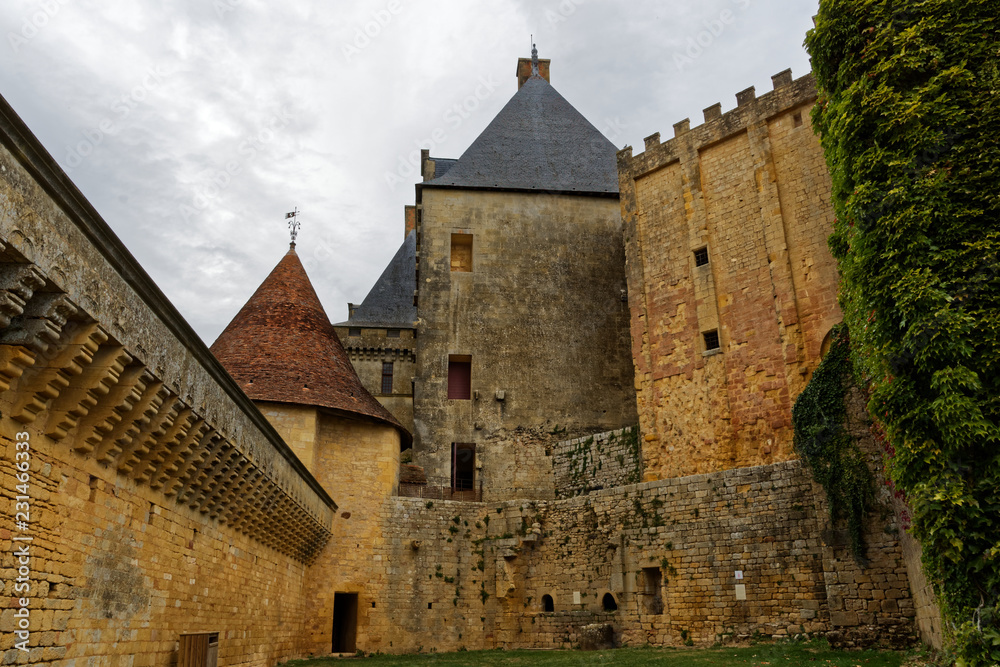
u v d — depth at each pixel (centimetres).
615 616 2389
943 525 1145
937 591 1210
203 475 1234
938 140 1299
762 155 2842
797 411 1992
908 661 1418
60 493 838
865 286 1352
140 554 1049
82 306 773
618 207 3775
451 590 2675
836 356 1931
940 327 1191
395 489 2738
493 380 3397
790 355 2616
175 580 1183
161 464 1077
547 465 3291
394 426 2759
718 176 2973
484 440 3300
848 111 1446
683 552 2259
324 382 2581
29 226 673
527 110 4112
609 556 2456
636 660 1831
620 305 3612
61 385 800
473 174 3734
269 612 1823
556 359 3475
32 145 657
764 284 2750
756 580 2089
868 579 1758
